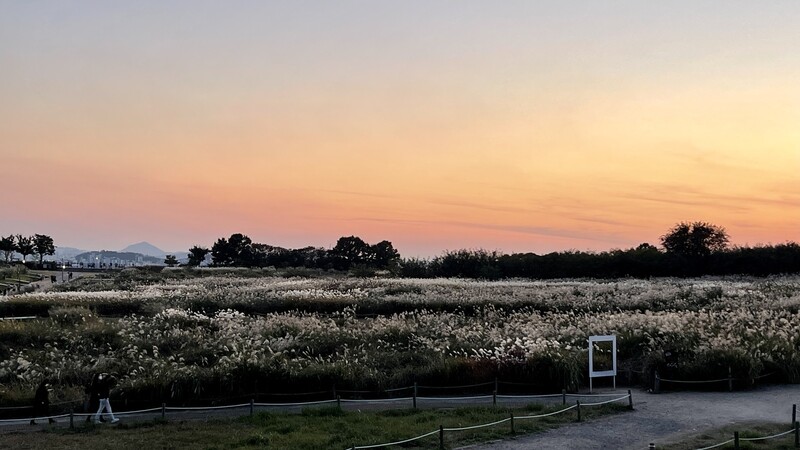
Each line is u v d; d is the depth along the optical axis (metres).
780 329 25.12
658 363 21.44
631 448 14.35
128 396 18.64
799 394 19.97
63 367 21.77
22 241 143.50
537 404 18.47
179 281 62.97
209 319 32.41
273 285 52.81
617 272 70.12
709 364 21.17
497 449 14.26
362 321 33.47
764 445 14.49
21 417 18.00
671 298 39.75
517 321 30.75
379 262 111.38
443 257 76.62
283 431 15.67
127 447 14.55
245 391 19.22
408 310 38.47
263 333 27.73
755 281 58.25
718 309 35.31
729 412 17.67
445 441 14.78
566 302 39.50
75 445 14.75
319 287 50.25
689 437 15.18
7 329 28.48
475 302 39.19
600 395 20.03
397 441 14.65
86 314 33.53
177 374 19.30
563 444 14.62
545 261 73.00
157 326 29.70
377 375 20.50
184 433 15.59
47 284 73.94
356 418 16.81
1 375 21.41
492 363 21.02
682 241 71.56
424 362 22.02
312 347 25.22
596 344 25.02
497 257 76.00
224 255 120.62
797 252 69.75
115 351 25.12
